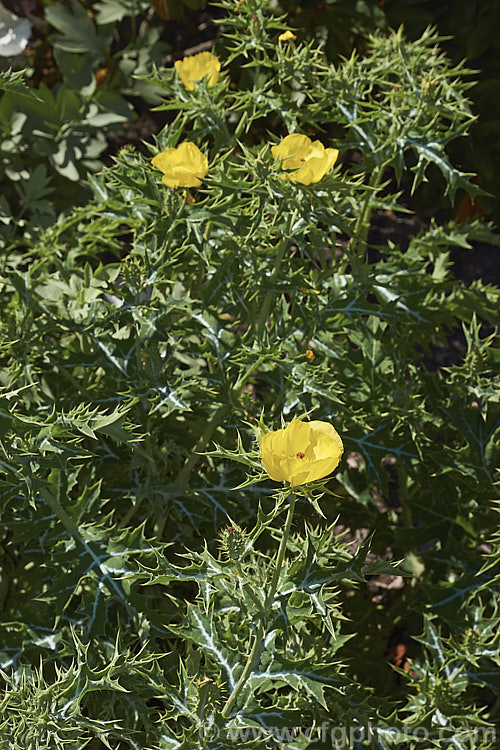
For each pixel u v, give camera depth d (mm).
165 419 1390
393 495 1873
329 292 1361
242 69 2250
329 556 1118
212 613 1159
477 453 1350
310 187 1247
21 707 1124
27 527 1231
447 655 1253
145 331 1278
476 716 1219
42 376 1417
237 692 1117
